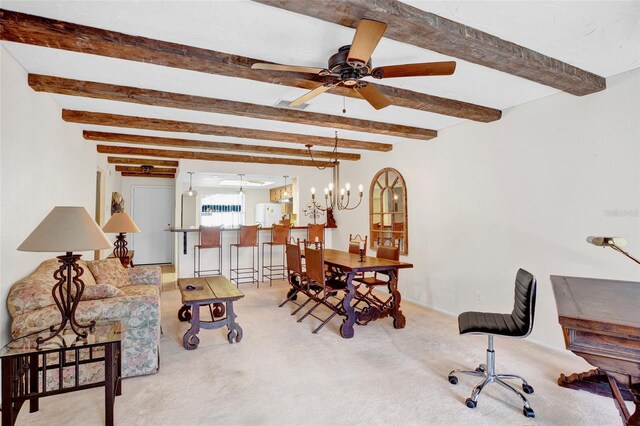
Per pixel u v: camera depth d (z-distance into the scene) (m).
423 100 3.15
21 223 2.54
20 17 1.85
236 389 2.45
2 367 1.83
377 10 1.69
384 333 3.64
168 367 2.79
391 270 3.85
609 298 1.75
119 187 8.18
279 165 6.99
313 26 2.00
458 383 2.55
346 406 2.24
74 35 1.96
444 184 4.45
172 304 4.87
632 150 2.62
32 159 2.73
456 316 4.23
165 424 2.04
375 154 5.91
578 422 2.08
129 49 2.10
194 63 2.28
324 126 3.97
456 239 4.26
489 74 2.74
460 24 1.97
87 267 3.38
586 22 1.97
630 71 2.63
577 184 2.99
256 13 1.88
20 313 2.26
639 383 1.40
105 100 3.29
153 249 8.67
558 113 3.14
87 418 2.10
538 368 2.79
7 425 1.83
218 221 9.48
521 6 1.82
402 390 2.45
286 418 2.11
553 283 2.08
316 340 3.43
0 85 2.19
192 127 4.12
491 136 3.80
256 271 6.45
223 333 3.62
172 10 1.84
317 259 3.82
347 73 2.13
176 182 7.32
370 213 6.01
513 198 3.55
